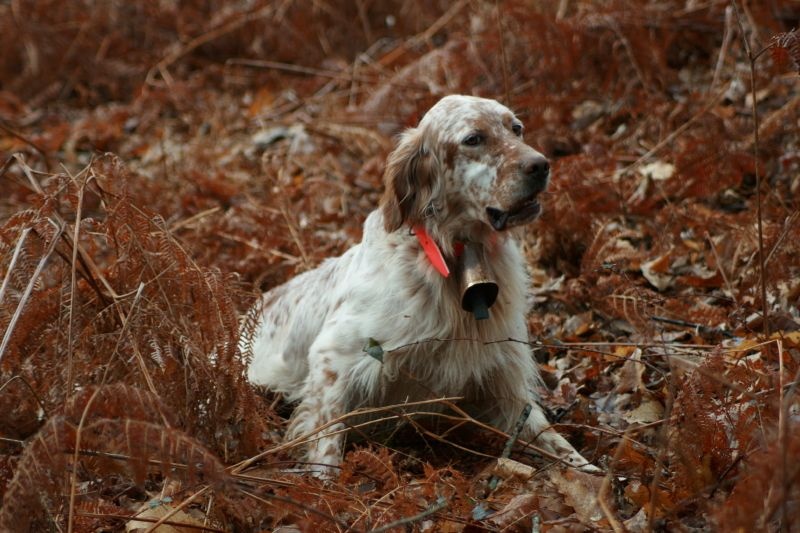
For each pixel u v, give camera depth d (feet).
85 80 43.70
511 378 18.44
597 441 17.49
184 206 28.71
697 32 32.50
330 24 42.68
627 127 29.45
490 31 32.37
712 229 24.00
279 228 26.48
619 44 31.45
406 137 18.52
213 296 16.38
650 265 22.91
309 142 32.94
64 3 43.78
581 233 24.02
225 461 16.14
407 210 18.06
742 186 26.16
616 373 19.39
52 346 15.47
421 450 18.37
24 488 12.37
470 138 17.31
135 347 15.15
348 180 30.55
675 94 30.73
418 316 17.62
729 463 14.44
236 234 26.55
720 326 20.16
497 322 18.07
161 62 42.50
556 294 22.89
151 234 16.84
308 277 21.38
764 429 13.75
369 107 33.22
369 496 14.92
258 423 16.44
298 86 39.27
